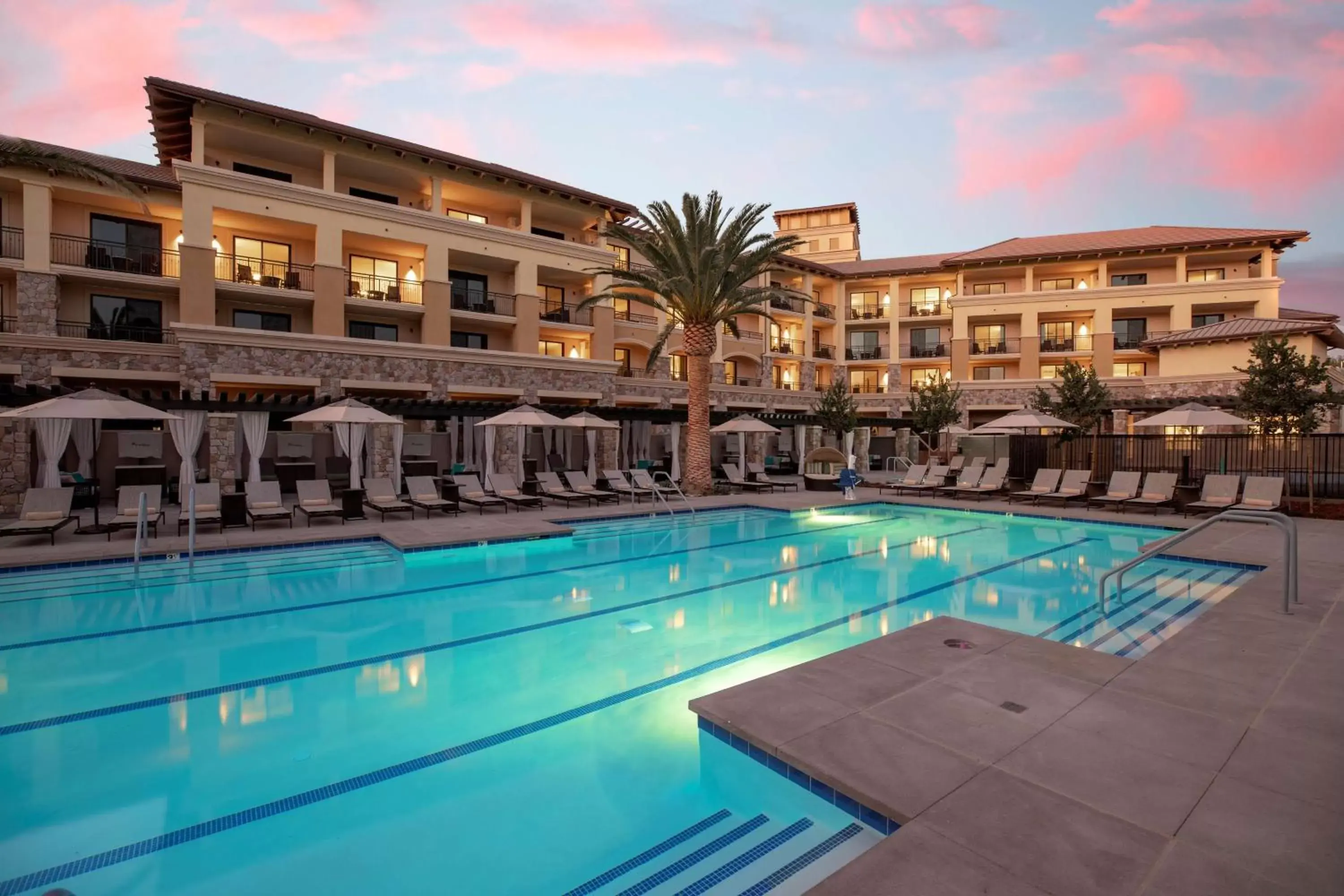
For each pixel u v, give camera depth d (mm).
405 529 12438
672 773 4113
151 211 22859
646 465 27531
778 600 8445
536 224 30250
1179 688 4555
